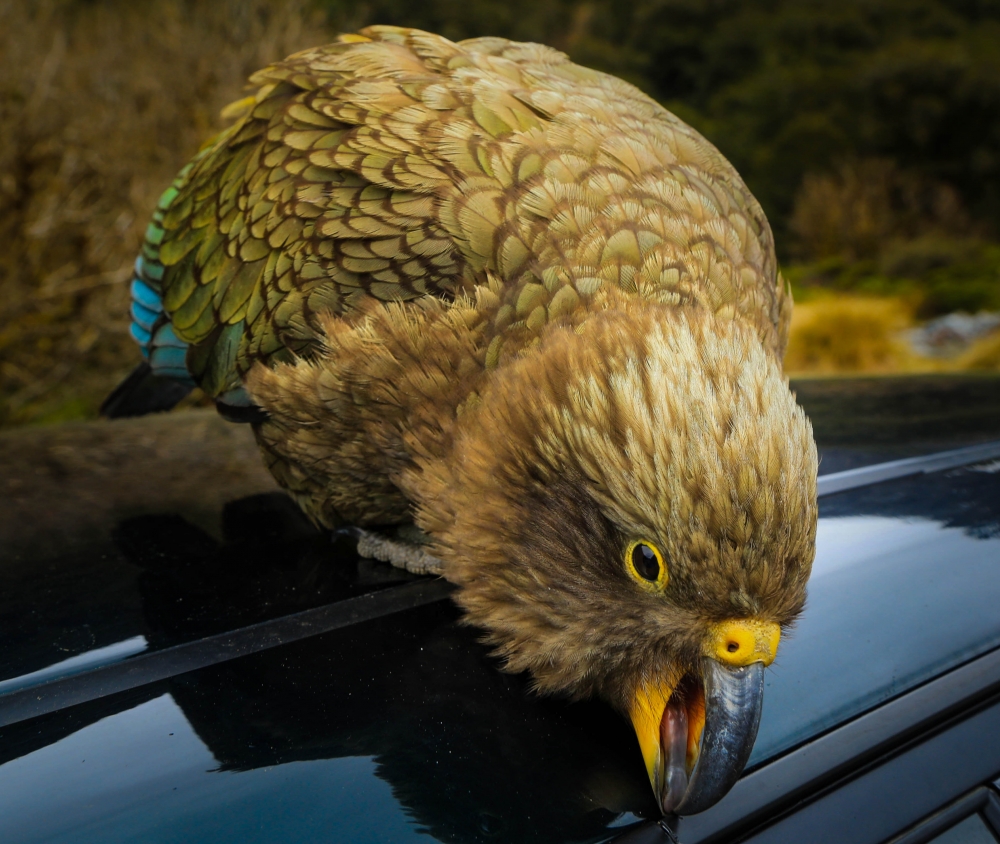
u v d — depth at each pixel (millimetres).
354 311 496
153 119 1782
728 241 484
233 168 599
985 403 587
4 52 1566
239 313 559
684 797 328
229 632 368
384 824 304
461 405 459
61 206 1574
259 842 297
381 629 386
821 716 351
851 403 585
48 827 295
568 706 382
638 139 516
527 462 411
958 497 452
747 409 373
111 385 1638
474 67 564
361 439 502
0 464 514
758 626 363
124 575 404
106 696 334
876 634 377
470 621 406
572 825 317
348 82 561
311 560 432
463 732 341
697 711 374
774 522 361
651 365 386
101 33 1941
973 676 368
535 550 405
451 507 448
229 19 1992
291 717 333
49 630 365
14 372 1537
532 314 445
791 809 331
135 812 300
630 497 378
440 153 502
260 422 541
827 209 4211
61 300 1567
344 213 510
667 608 375
